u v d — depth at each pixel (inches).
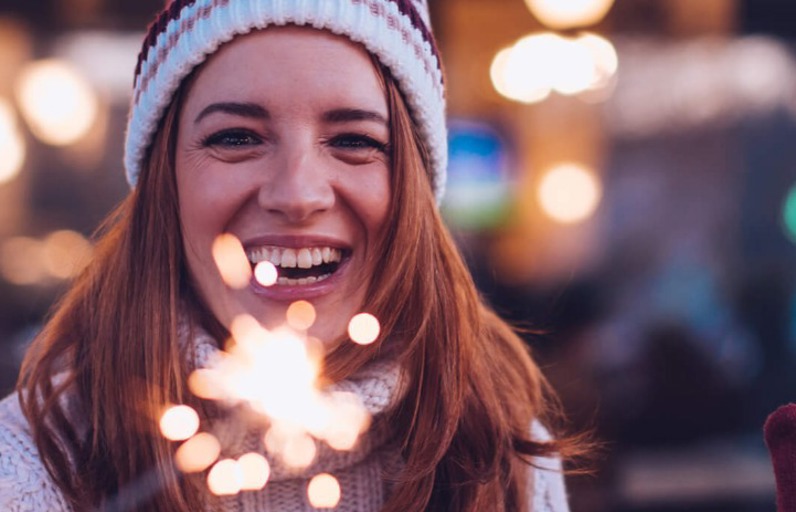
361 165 50.7
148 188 53.2
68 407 52.4
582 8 177.3
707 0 203.6
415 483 54.0
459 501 56.8
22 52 192.4
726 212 212.7
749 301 203.0
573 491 133.0
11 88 192.7
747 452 179.2
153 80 51.8
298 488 52.7
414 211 52.2
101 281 56.0
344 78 48.9
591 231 230.4
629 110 225.5
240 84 48.1
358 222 51.4
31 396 50.6
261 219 49.4
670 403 175.5
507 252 221.1
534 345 150.3
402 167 51.9
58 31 190.4
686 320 193.6
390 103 51.8
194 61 49.4
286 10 47.6
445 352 55.8
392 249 51.8
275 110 48.2
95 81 196.7
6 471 47.7
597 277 221.5
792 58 205.9
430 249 54.7
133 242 53.6
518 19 216.1
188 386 50.7
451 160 217.2
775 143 209.8
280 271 52.2
